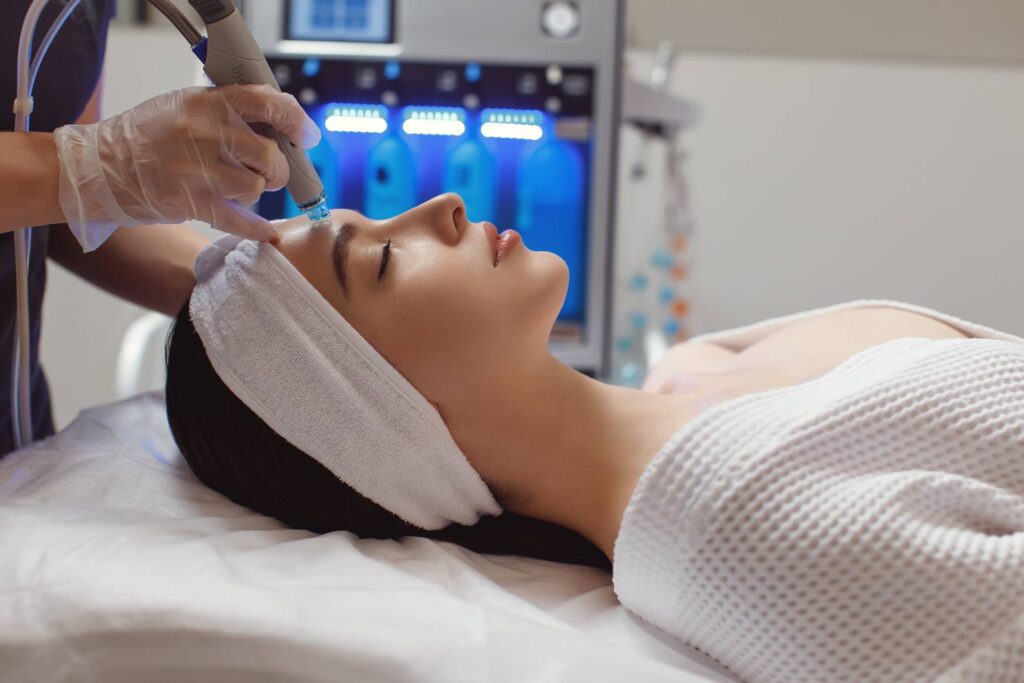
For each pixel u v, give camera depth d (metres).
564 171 1.89
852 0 2.29
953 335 1.20
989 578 0.74
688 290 2.33
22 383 1.07
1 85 1.01
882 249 2.32
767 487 0.81
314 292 0.97
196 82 2.02
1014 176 2.27
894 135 2.29
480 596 0.88
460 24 1.85
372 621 0.79
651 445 1.01
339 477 0.99
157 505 1.00
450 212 1.03
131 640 0.77
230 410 1.00
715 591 0.82
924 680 0.73
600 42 1.84
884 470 0.83
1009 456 0.83
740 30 2.32
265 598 0.80
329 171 1.87
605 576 1.06
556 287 1.02
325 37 1.86
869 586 0.76
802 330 1.26
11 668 0.77
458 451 1.00
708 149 2.33
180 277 1.32
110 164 0.87
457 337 0.98
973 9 2.27
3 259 1.05
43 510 0.92
